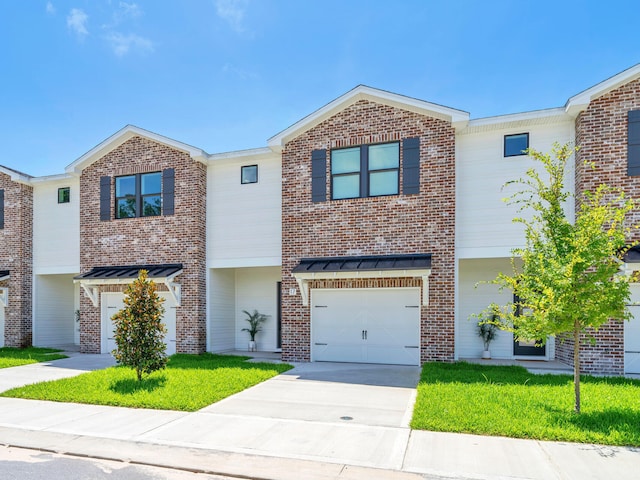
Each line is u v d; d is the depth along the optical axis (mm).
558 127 12523
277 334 16531
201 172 15641
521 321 7270
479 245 12852
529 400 7992
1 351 16844
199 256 15359
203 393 9047
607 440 6020
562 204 12344
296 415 7664
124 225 16344
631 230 11258
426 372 10945
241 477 5289
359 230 13438
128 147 16438
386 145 13469
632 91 11477
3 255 18391
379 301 13375
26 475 5391
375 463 5539
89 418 7652
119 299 16359
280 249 14945
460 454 5758
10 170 18109
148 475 5379
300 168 14156
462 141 13234
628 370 11234
